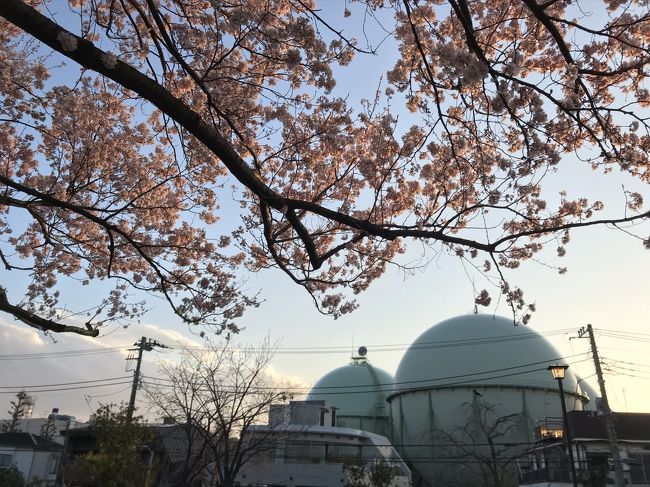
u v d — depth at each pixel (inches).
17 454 1387.8
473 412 1603.1
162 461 1043.3
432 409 1771.7
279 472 1390.3
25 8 171.3
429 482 1699.1
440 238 246.2
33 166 364.5
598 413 1173.7
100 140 351.3
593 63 261.7
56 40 176.1
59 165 359.9
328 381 2361.0
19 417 2114.9
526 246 314.0
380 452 1502.2
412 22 239.1
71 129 339.9
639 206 272.7
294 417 1333.7
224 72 283.9
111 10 264.7
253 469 1325.0
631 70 246.8
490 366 1776.6
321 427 1518.2
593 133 237.0
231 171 218.1
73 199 368.5
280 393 909.8
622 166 239.5
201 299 385.1
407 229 250.1
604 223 233.0
